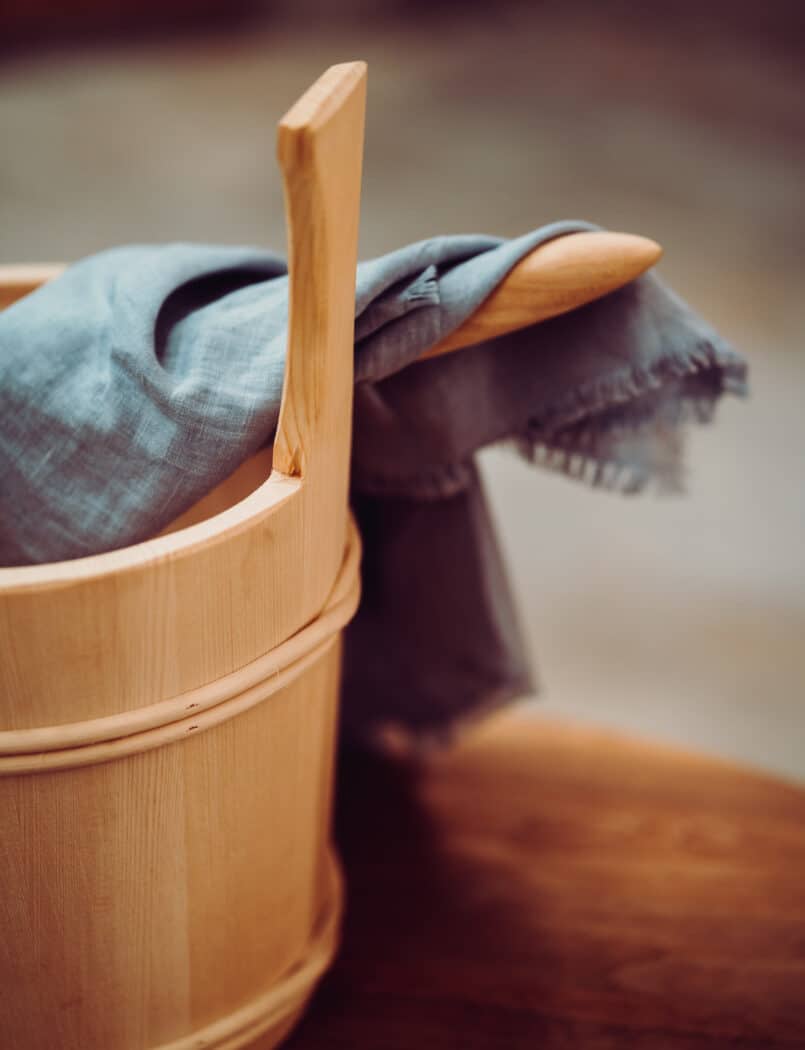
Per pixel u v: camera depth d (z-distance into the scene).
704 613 1.68
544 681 1.53
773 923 0.69
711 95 3.88
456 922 0.69
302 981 0.62
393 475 0.66
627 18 4.68
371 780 0.77
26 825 0.53
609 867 0.72
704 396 0.64
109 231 2.83
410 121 3.61
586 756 0.79
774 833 0.74
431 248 0.58
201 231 2.84
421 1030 0.64
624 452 0.67
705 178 3.22
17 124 3.52
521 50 4.30
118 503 0.58
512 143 3.45
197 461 0.57
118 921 0.56
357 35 4.45
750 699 1.51
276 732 0.57
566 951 0.68
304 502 0.54
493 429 0.64
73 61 4.09
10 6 4.09
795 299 2.55
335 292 0.52
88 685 0.52
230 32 4.45
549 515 1.91
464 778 0.77
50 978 0.56
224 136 3.47
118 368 0.58
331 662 0.60
